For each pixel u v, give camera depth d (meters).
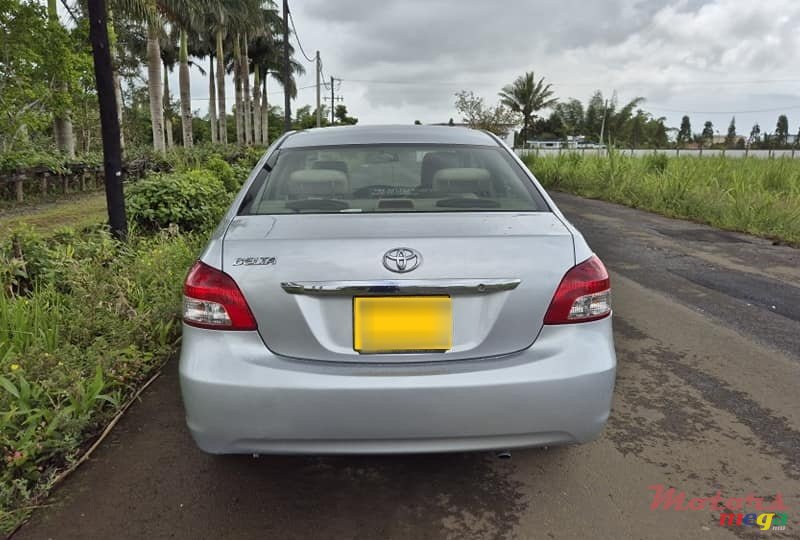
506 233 2.18
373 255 2.04
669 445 2.78
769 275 6.21
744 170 14.27
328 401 1.99
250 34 37.16
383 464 2.64
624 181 14.29
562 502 2.36
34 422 2.61
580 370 2.09
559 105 51.75
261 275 2.06
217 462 2.64
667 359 3.85
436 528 2.21
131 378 3.42
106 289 4.24
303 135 3.29
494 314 2.08
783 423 3.00
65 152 14.92
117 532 2.17
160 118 20.84
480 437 2.05
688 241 8.28
